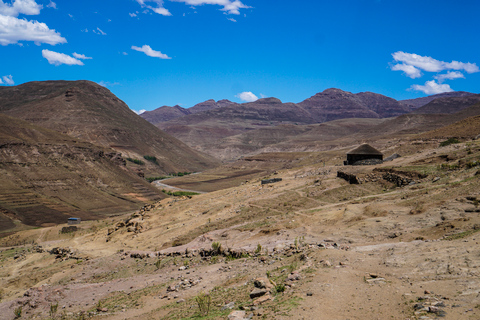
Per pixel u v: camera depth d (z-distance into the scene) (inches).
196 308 702.5
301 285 644.1
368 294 570.9
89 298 1094.4
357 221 1259.8
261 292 650.2
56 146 7598.4
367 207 1402.6
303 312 518.6
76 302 1077.8
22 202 5428.2
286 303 564.1
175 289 925.2
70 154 7657.5
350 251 876.6
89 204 6205.7
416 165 2098.9
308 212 1635.1
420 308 489.4
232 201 2504.9
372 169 2276.1
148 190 7844.5
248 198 2458.2
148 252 1568.7
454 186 1369.3
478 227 868.6
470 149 2098.9
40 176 6496.1
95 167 7765.8
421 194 1423.5
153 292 961.5
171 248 1587.1
